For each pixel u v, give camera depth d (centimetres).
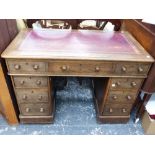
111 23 169
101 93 157
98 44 138
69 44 134
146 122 153
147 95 144
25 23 161
